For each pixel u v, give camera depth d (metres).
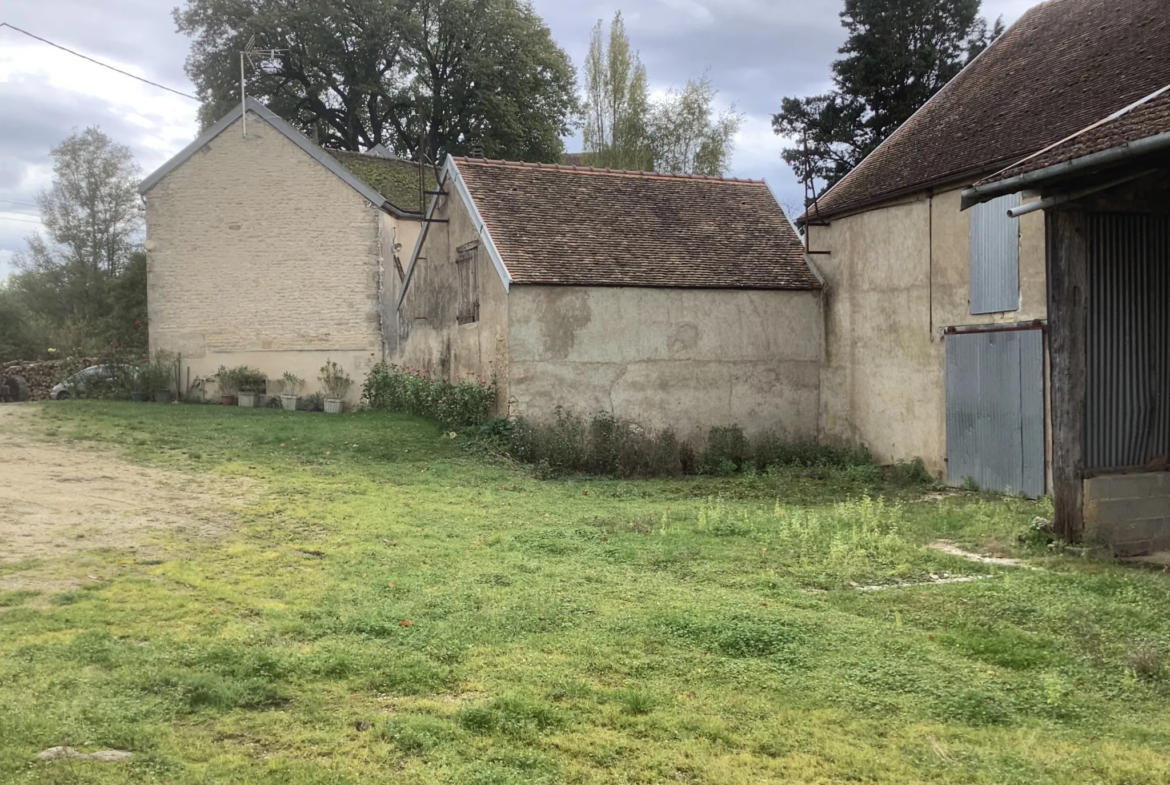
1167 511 9.07
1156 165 7.70
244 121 22.81
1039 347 12.51
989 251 13.48
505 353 16.11
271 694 4.57
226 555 7.93
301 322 22.83
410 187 25.39
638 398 16.70
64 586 6.55
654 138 37.78
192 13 33.09
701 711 4.58
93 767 3.57
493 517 10.44
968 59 28.38
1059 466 8.84
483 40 34.72
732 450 16.56
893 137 17.78
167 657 5.00
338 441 15.76
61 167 38.53
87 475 11.60
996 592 6.94
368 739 4.09
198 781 3.55
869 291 16.48
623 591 7.02
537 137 36.91
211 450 14.49
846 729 4.42
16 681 4.50
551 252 16.55
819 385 17.98
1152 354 9.10
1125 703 4.86
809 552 8.63
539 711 4.41
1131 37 13.87
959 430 14.16
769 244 18.52
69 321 34.25
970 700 4.78
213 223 22.98
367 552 8.24
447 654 5.38
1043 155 8.20
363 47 34.00
